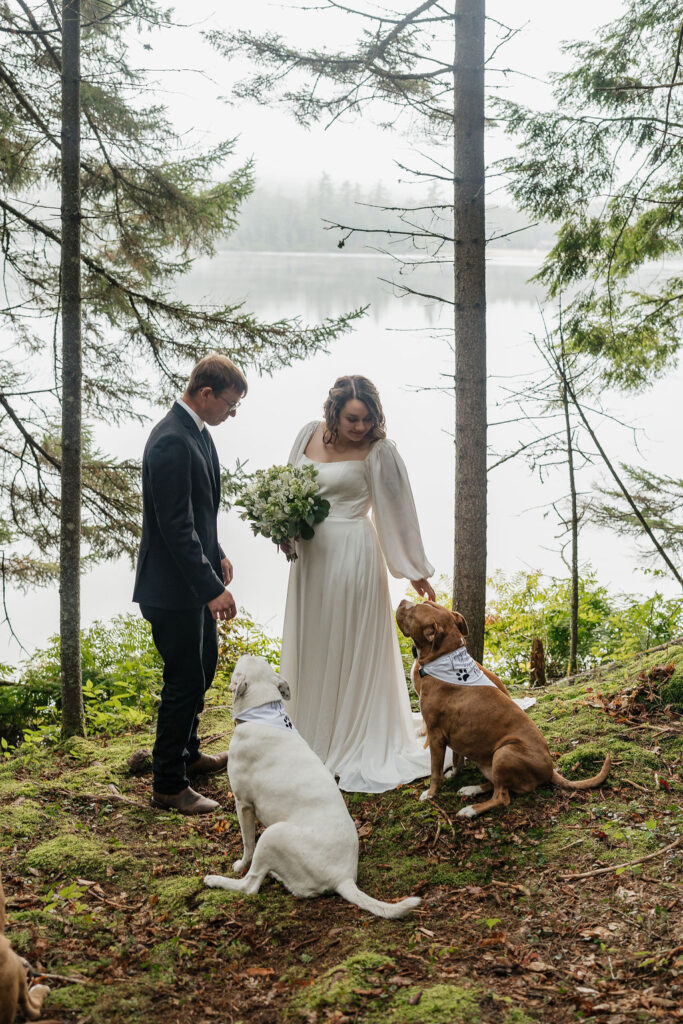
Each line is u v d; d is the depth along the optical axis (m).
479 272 4.66
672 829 3.77
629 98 6.77
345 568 4.63
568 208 7.27
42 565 8.05
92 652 9.01
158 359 7.74
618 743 4.63
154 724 6.27
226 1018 2.82
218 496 4.73
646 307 7.89
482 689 4.20
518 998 2.79
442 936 3.21
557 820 3.95
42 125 6.35
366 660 4.71
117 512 7.80
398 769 4.62
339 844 3.55
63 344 5.70
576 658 8.28
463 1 4.53
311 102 5.13
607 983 2.83
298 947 3.22
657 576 8.44
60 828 4.25
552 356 8.17
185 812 4.46
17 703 8.48
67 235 5.63
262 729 3.79
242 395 4.46
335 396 4.54
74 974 3.05
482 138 4.62
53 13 5.84
